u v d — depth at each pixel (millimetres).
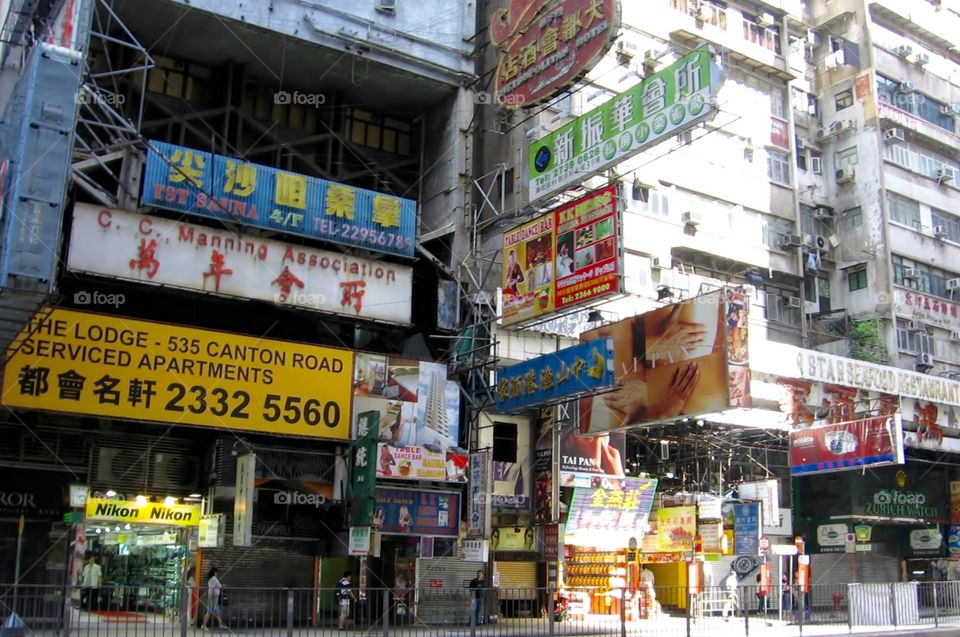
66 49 14812
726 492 27953
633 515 25734
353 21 24984
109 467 21016
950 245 36719
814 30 37781
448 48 26531
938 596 22844
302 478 21547
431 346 25531
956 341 35688
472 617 18500
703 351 21188
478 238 25969
